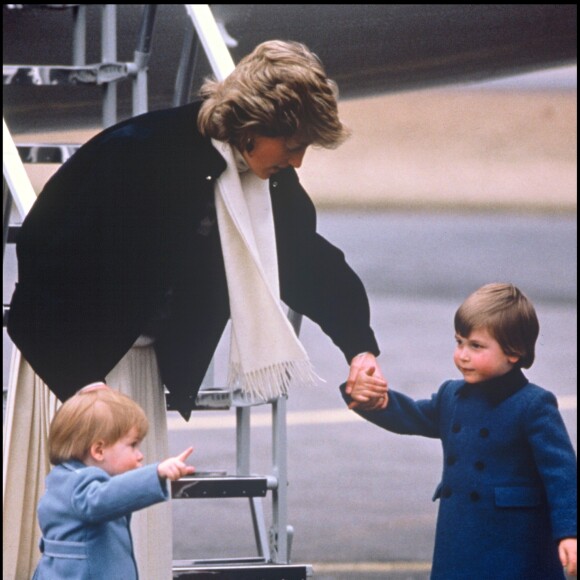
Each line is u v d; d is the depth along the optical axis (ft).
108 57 47.65
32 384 36.47
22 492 36.50
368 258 220.23
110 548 33.14
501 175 319.27
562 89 327.06
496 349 38.75
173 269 33.27
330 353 134.72
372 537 72.08
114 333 32.63
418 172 324.60
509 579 37.93
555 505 37.35
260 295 34.42
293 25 57.98
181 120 33.81
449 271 205.36
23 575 36.86
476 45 60.90
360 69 62.03
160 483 31.86
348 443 98.43
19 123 64.13
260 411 110.32
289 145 32.71
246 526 74.18
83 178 33.27
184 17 55.26
